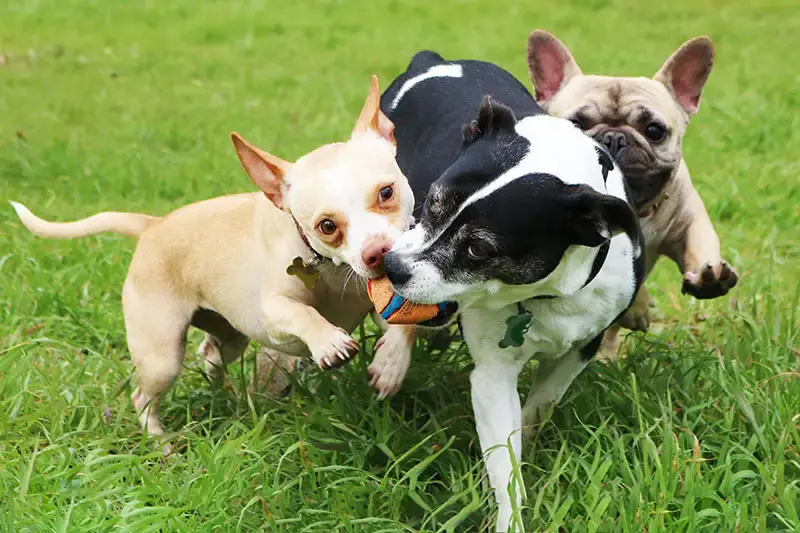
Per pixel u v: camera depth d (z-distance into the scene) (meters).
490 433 4.36
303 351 4.95
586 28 16.22
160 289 5.18
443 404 5.05
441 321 4.14
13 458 4.73
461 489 4.40
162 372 5.15
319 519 4.29
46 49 14.77
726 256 7.39
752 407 4.79
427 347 5.54
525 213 3.81
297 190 4.43
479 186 3.86
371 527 4.20
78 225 5.44
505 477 4.22
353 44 15.28
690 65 6.02
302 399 5.08
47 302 6.41
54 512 4.17
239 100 12.07
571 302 4.28
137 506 4.29
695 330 6.25
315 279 4.62
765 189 8.76
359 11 18.00
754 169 9.21
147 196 8.76
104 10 17.78
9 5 18.02
